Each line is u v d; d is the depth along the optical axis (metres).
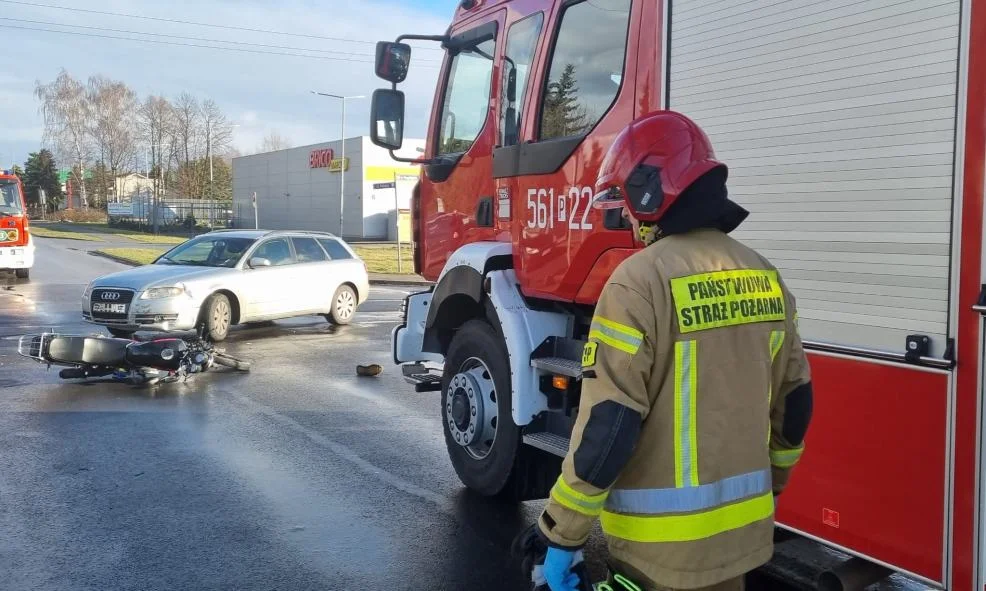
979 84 2.52
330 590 3.95
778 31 3.18
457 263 5.09
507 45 5.02
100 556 4.26
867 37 2.85
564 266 4.40
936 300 2.65
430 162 5.75
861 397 2.88
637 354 2.00
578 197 4.29
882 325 2.82
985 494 2.54
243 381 8.86
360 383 8.85
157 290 10.66
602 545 4.61
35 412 7.27
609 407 1.97
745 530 2.11
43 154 92.81
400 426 7.04
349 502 5.14
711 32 3.51
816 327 3.04
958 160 2.57
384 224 53.34
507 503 5.18
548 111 4.59
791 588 3.88
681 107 3.68
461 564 4.26
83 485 5.34
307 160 58.72
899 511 2.78
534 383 4.50
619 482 2.12
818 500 3.04
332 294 13.10
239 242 12.17
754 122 3.29
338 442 6.50
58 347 8.25
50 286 19.27
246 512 4.93
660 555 2.04
